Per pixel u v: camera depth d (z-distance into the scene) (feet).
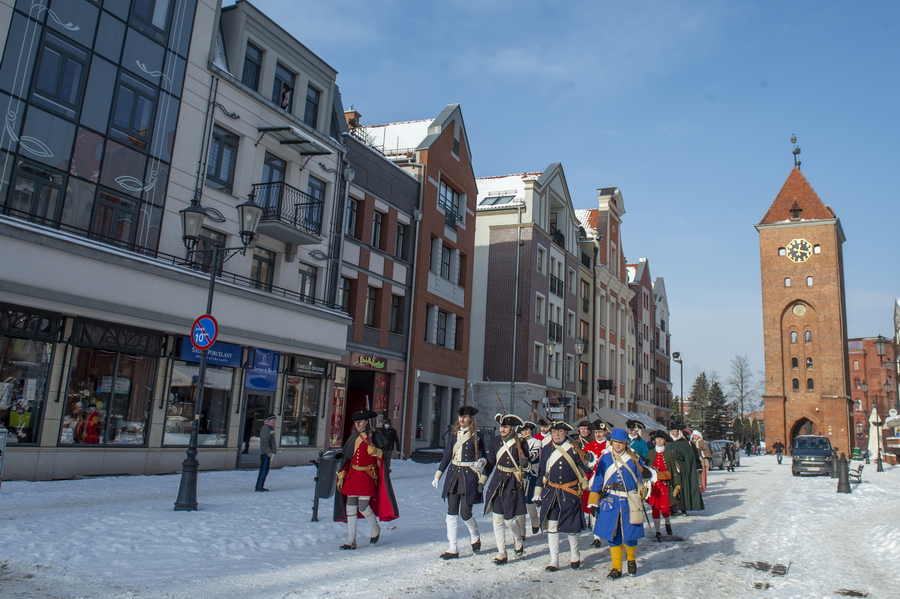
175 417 57.41
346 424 88.12
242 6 66.39
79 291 48.32
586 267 159.02
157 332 55.26
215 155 63.46
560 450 27.50
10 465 45.19
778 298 240.53
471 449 28.55
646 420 102.01
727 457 114.42
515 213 127.44
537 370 127.03
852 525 42.80
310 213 73.92
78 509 34.32
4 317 44.93
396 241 92.68
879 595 23.77
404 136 112.06
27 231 45.11
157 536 28.55
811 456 97.50
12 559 23.38
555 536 26.71
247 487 49.78
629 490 26.25
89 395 50.60
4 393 45.29
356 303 83.30
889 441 139.95
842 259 255.50
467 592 22.25
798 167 252.62
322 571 24.63
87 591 20.39
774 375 236.22
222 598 20.29
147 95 56.90
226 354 61.67
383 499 30.12
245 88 65.62
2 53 46.93
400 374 91.66
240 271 65.62
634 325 202.69
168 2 58.80
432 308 99.66
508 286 125.08
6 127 46.93
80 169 51.55
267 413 67.41
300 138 68.08
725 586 24.67
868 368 346.74
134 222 55.47
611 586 24.20
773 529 40.45
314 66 75.41
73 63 51.42
